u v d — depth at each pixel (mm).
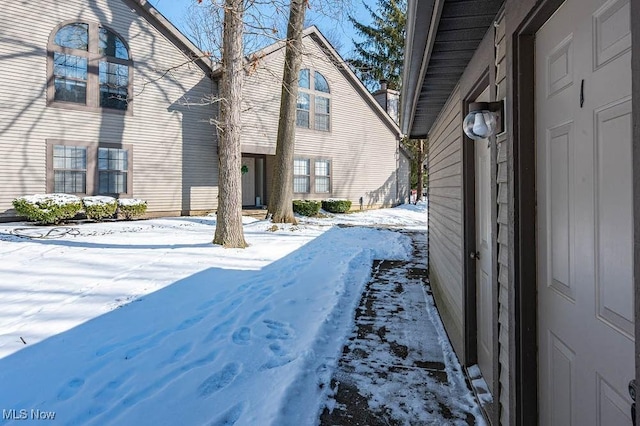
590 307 1206
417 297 4699
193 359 2865
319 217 14398
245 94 13398
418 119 4906
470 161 2961
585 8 1211
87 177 10875
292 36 11211
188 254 6699
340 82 16359
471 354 2873
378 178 18281
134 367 2725
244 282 5055
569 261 1341
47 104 10281
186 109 12586
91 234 8703
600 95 1130
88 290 4520
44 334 3256
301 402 2334
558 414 1435
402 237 9711
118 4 11250
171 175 12359
